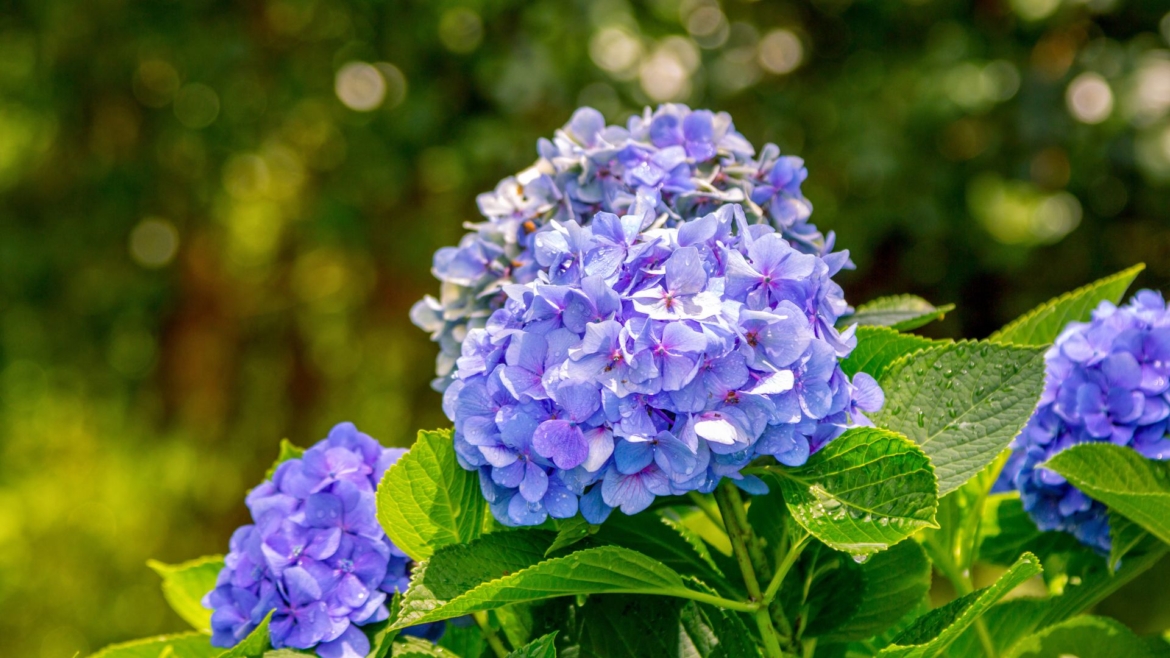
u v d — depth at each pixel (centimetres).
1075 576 193
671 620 148
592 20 552
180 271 724
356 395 772
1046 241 571
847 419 136
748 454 126
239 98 644
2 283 691
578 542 145
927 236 573
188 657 176
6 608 665
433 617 128
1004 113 551
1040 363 145
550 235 134
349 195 644
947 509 182
